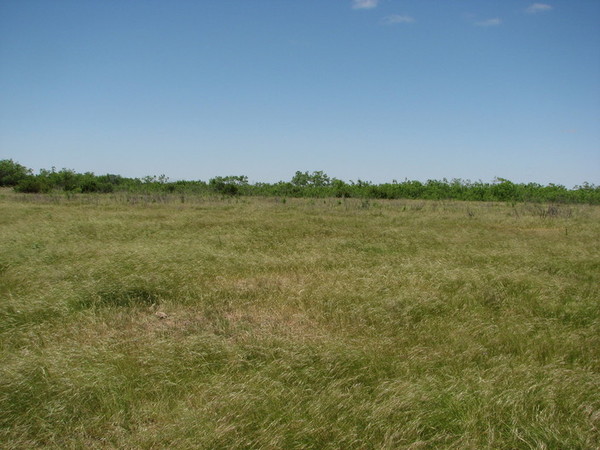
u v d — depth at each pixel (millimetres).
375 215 19375
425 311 6117
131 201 24594
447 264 8664
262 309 6203
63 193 30141
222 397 3750
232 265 8609
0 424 3447
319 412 3564
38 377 3979
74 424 3490
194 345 4719
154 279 7242
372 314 5922
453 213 20531
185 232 12883
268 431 3340
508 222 16734
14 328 5262
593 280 7848
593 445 3201
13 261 8453
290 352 4539
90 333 5230
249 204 24672
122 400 3812
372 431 3354
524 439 3248
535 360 4676
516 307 6324
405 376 4227
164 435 3289
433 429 3389
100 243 10594
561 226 15875
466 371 4305
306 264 8773
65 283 6895
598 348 4914
